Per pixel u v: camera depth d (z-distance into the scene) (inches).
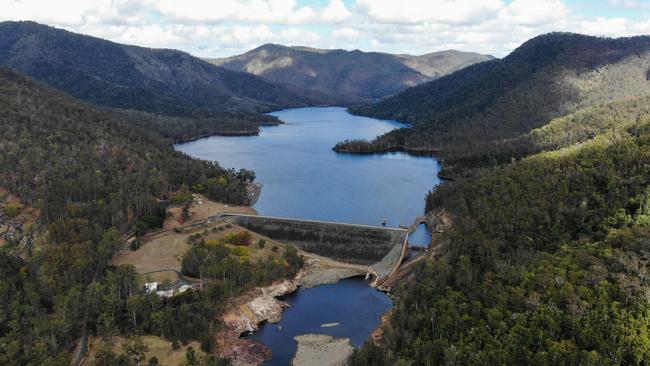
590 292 5457.7
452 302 5994.1
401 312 6387.8
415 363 5388.8
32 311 6077.8
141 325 6186.0
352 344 6520.7
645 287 5349.4
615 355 4653.1
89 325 6161.4
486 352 5083.7
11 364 5152.6
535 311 5423.2
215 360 5659.5
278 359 6171.3
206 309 6599.4
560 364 4704.7
